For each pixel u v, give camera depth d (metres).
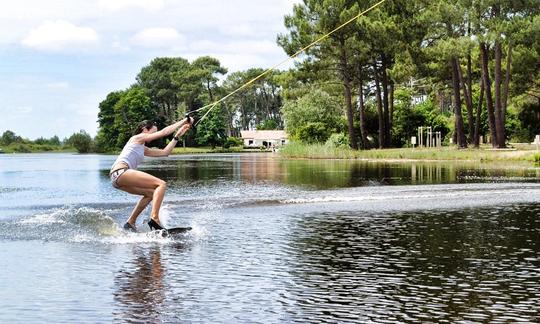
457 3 50.62
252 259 8.92
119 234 11.16
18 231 11.38
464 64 60.59
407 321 6.00
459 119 54.59
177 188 21.89
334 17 59.12
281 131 144.00
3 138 149.88
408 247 9.80
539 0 48.69
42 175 33.41
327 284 7.43
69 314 6.23
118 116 127.56
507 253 9.25
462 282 7.49
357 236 10.88
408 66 55.78
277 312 6.30
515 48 55.41
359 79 63.75
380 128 62.75
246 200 16.92
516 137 68.50
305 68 61.88
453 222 12.56
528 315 6.15
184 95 137.00
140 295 6.94
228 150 119.19
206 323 5.94
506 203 16.09
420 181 24.30
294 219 13.12
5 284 7.43
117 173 11.91
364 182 24.14
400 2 59.06
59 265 8.49
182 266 8.45
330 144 64.69
